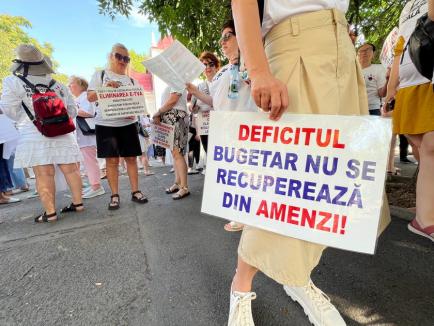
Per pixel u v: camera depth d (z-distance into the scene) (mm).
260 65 909
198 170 5527
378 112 3947
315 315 1235
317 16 947
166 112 3381
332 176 887
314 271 1673
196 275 1721
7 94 2627
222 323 1307
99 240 2379
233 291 1207
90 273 1838
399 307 1332
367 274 1608
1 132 3947
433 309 1300
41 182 2945
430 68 1611
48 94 2793
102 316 1411
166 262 1906
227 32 1970
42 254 2184
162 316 1376
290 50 971
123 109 3102
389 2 3898
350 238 874
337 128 866
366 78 3887
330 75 972
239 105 1871
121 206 3393
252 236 1062
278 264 994
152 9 3344
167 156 5891
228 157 1068
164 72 2621
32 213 3520
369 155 832
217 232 2385
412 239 1958
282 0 977
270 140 974
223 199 1090
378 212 837
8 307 1539
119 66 3145
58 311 1476
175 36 3600
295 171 942
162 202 3449
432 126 1676
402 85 1856
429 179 1810
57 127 2842
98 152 3176
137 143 3400
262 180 1004
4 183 4266
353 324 1254
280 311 1355
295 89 958
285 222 972
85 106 3939
